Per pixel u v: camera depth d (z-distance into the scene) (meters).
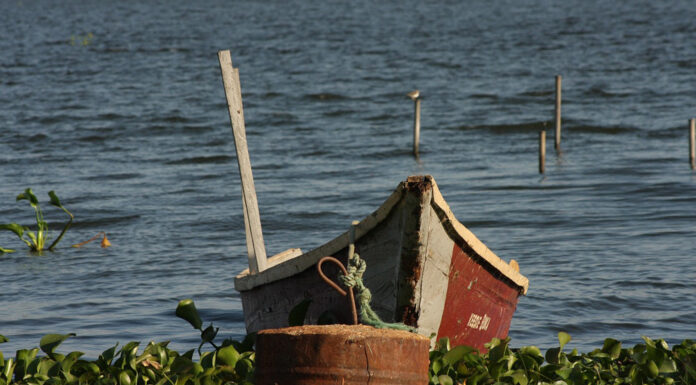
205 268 52.66
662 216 65.44
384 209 23.89
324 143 113.19
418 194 22.92
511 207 71.06
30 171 94.38
